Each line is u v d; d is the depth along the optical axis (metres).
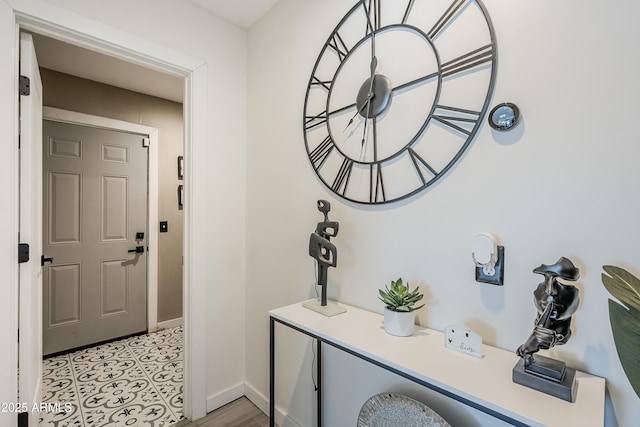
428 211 1.14
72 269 2.67
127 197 2.94
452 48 1.07
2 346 1.26
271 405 1.30
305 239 1.65
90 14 1.47
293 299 1.72
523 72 0.92
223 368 1.94
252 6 1.84
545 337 0.74
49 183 2.55
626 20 0.77
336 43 1.47
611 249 0.79
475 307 1.03
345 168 1.43
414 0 1.18
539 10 0.90
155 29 1.67
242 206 2.04
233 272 1.99
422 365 0.85
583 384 0.77
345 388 1.42
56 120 2.56
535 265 0.91
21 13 1.30
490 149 0.99
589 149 0.82
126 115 2.91
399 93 1.22
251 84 2.01
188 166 1.83
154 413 1.85
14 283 1.32
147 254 3.06
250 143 2.02
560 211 0.86
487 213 1.00
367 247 1.34
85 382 2.19
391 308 1.08
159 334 3.05
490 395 0.71
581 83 0.83
